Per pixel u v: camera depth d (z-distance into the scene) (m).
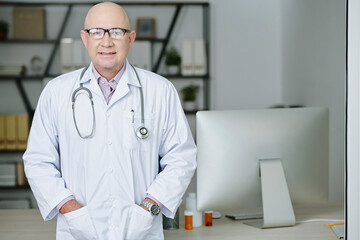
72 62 4.63
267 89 5.02
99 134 1.76
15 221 2.31
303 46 4.25
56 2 4.73
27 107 4.75
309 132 2.18
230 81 5.00
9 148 4.61
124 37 1.71
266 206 2.10
